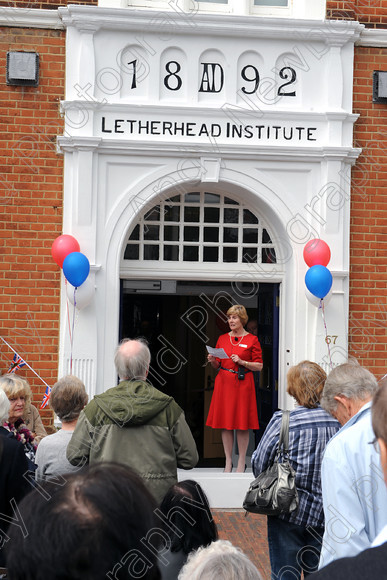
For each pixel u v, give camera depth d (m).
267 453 4.50
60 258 7.93
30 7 8.26
